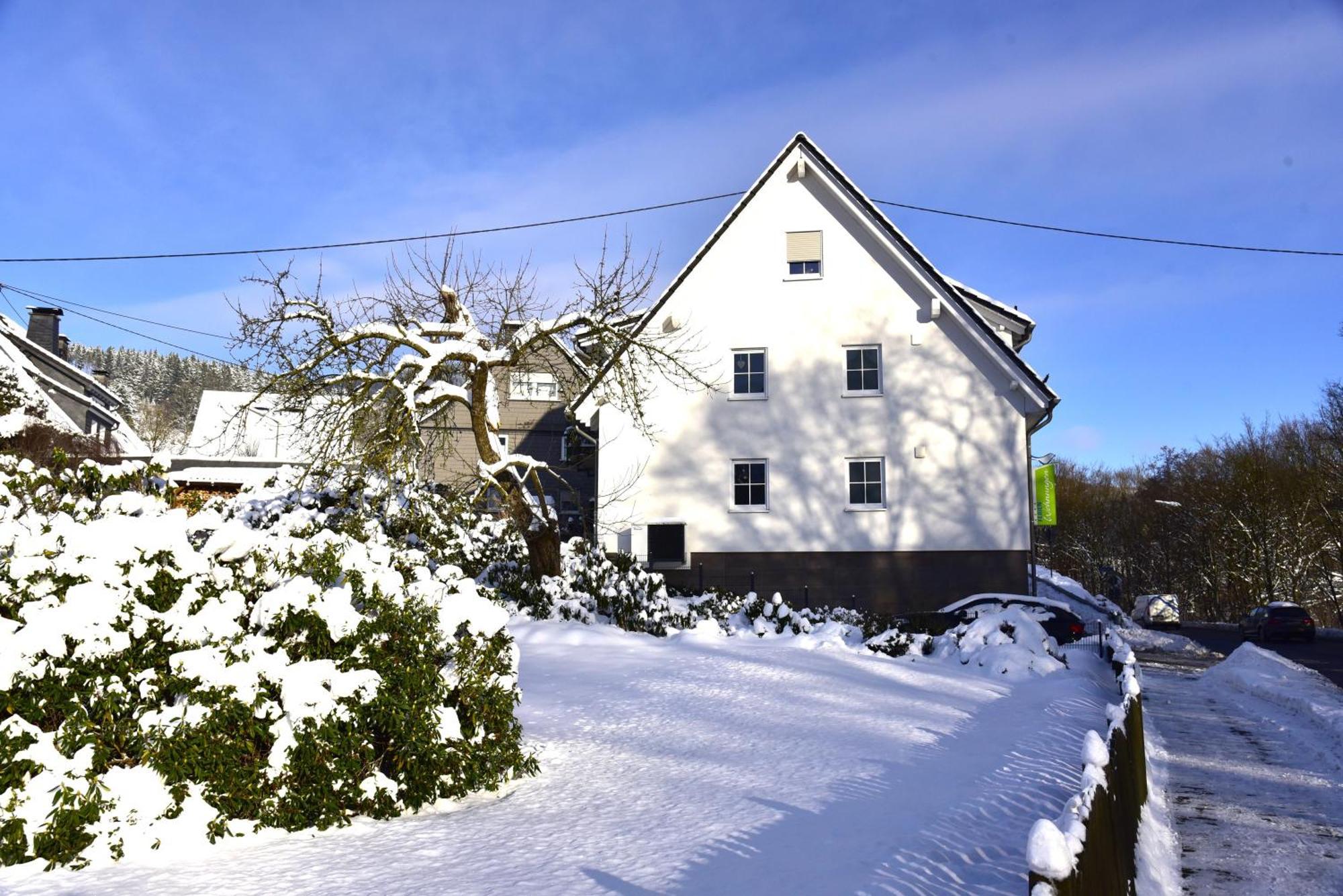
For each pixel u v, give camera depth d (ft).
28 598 20.84
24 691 19.17
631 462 86.63
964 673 57.62
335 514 59.31
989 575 82.43
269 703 21.52
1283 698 54.75
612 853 19.89
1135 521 237.66
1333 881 22.82
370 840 20.77
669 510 85.87
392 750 23.52
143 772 19.76
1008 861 19.52
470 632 25.75
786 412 85.76
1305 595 182.91
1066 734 35.76
